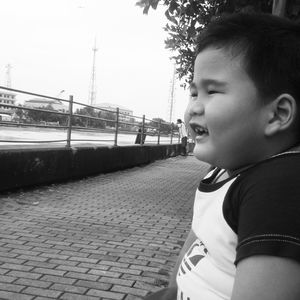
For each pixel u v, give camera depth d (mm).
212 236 976
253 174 895
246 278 784
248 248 795
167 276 3848
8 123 7551
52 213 6047
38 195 7246
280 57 884
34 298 3256
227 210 935
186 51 7012
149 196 8156
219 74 923
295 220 779
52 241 4723
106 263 4105
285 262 758
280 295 754
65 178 8977
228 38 928
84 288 3496
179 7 5625
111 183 9578
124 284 3617
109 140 12289
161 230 5520
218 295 969
